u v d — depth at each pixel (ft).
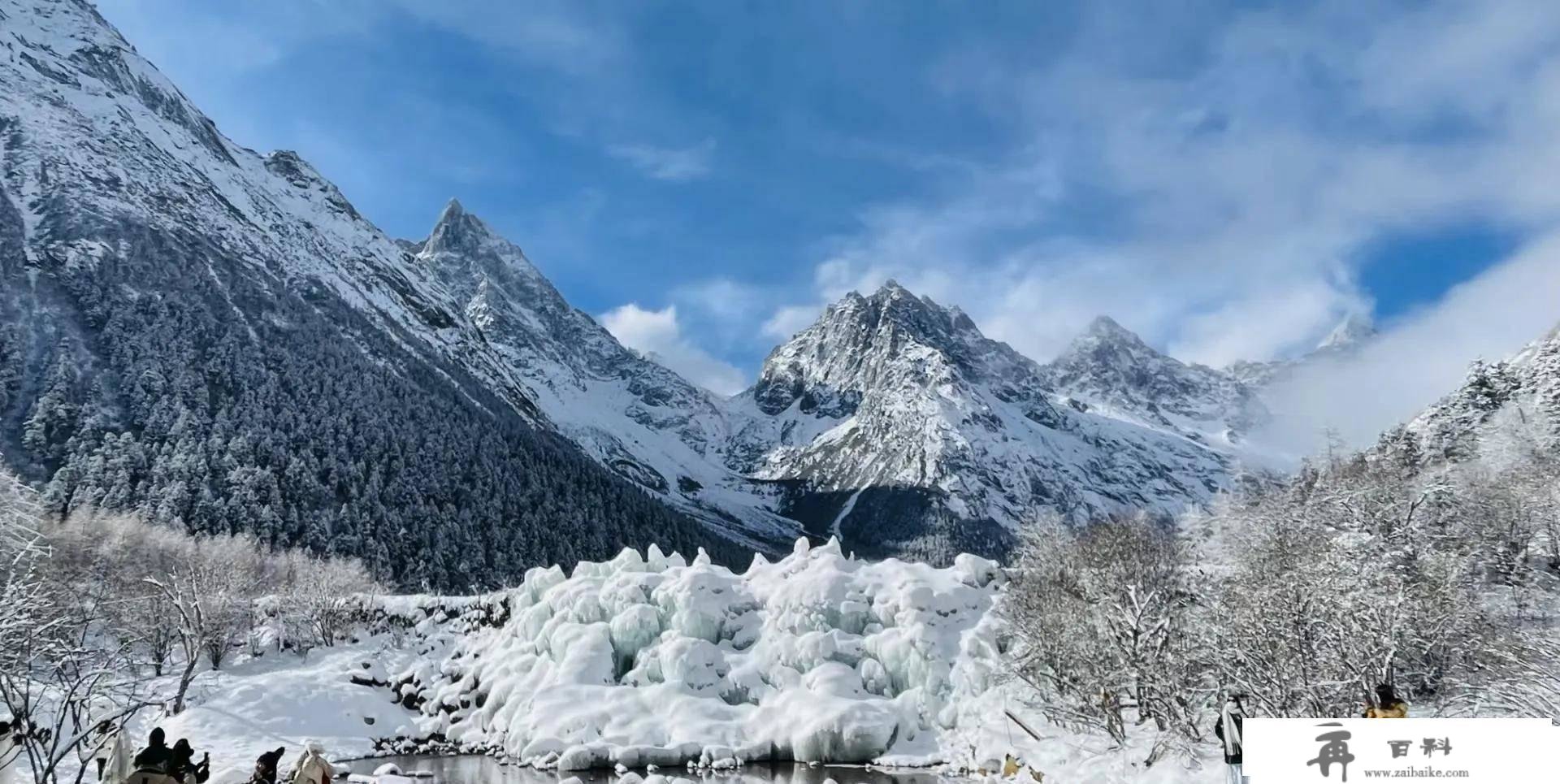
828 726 103.65
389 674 139.64
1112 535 181.37
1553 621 114.93
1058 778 86.17
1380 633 80.69
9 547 127.85
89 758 55.26
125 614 136.46
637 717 110.01
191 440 355.36
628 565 141.49
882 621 122.42
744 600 127.65
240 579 173.78
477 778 100.01
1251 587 98.63
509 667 127.65
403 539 359.46
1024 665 106.93
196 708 120.57
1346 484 179.11
